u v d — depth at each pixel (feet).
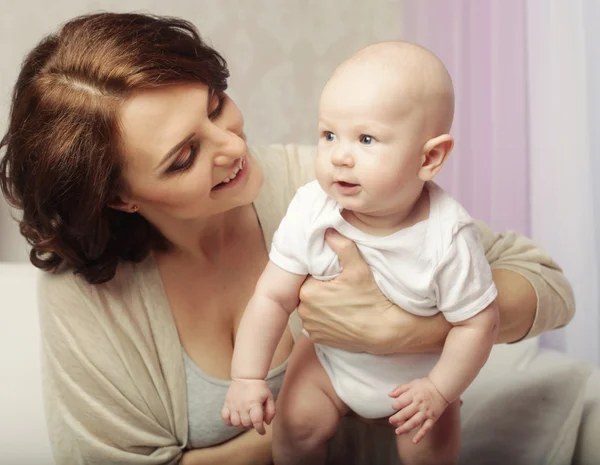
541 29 6.37
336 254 3.25
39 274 4.21
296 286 3.37
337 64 9.73
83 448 3.97
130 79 3.25
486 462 4.51
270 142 9.59
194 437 4.13
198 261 4.14
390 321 3.21
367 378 3.43
